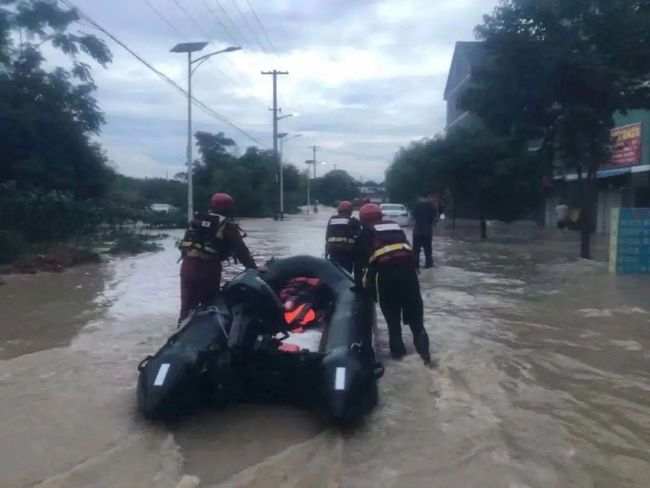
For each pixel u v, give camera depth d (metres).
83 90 25.41
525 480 4.77
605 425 5.87
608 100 17.05
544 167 20.45
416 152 33.31
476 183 28.78
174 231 34.59
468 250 22.36
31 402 6.32
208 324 6.48
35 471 4.88
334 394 5.63
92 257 18.38
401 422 5.89
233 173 61.38
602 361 7.91
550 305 11.48
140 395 5.79
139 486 4.64
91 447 5.30
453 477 4.81
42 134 24.11
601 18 16.48
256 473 4.88
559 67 16.58
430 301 11.95
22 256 16.62
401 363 7.67
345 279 8.08
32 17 24.14
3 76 23.94
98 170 26.09
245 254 8.12
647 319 10.29
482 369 7.45
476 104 17.97
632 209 15.18
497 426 5.78
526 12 16.73
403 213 36.88
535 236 29.80
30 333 9.24
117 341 8.77
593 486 4.71
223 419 6.02
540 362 7.84
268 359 6.28
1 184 20.50
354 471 4.93
